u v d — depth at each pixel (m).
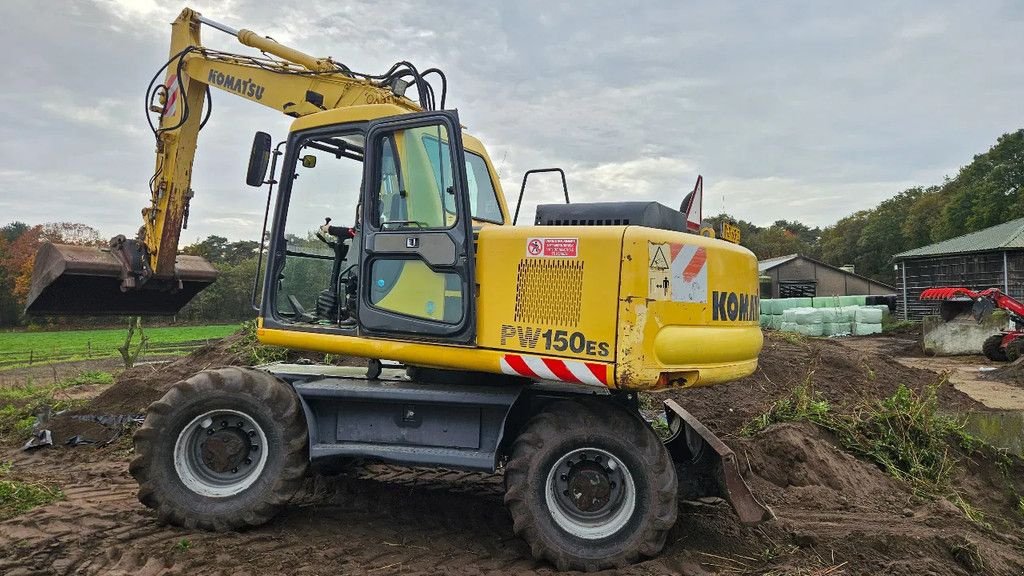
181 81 6.47
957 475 5.93
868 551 4.26
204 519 4.34
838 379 8.62
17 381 13.02
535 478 4.02
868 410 6.76
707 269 4.27
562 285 4.08
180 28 6.63
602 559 3.96
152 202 6.60
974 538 4.61
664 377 4.01
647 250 3.97
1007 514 5.59
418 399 4.34
